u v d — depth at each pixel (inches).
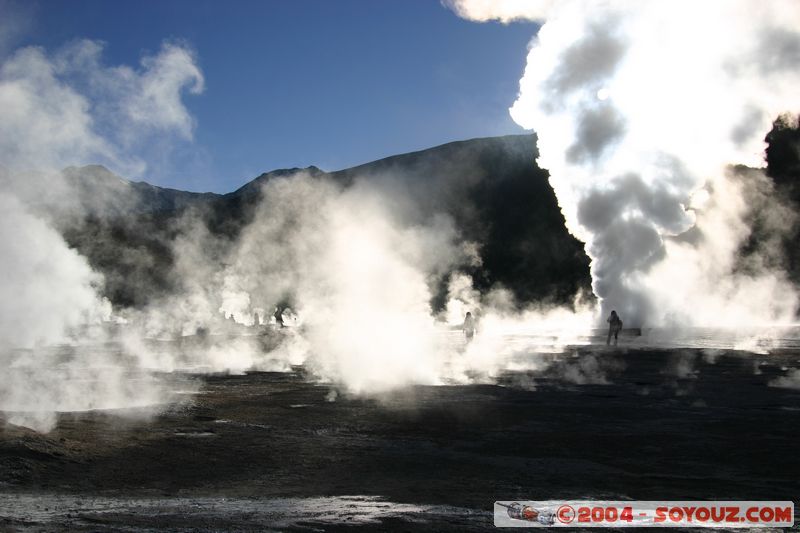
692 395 614.2
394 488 310.8
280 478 331.9
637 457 374.0
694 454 380.2
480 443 412.2
